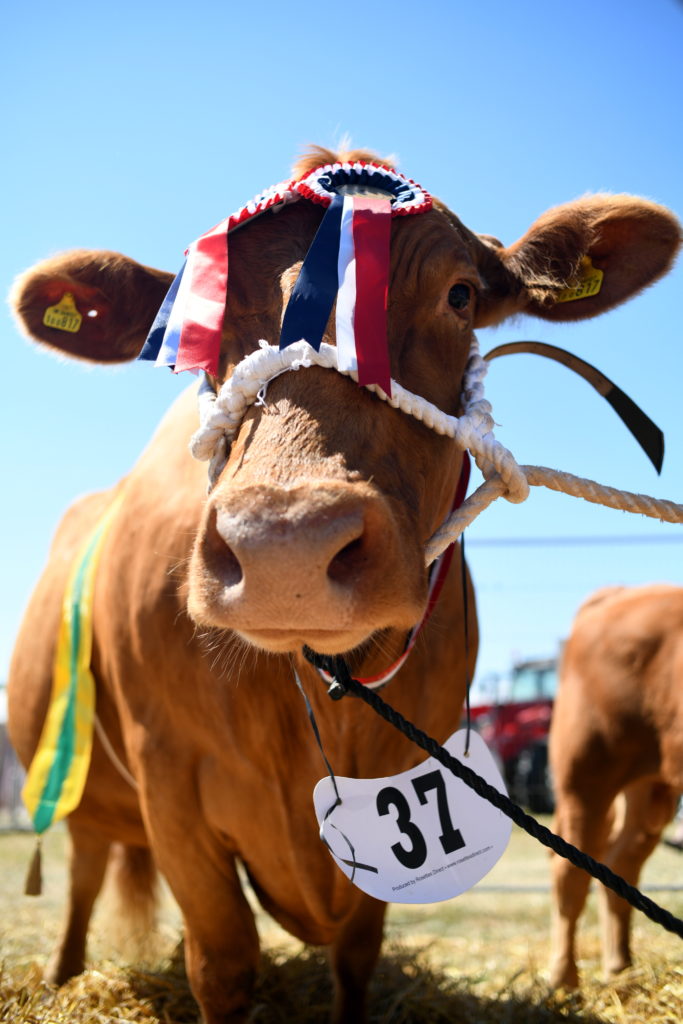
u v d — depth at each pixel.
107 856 4.81
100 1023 3.53
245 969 3.25
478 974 4.78
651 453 3.23
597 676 5.39
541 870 10.07
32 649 4.82
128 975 4.16
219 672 3.15
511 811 2.33
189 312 2.60
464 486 3.14
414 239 2.71
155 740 3.33
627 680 5.31
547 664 17.17
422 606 2.19
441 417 2.55
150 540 3.48
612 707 5.30
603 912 5.09
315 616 1.98
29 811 3.99
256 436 2.29
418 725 3.34
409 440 2.50
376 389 2.42
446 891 2.79
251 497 2.04
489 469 2.62
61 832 13.21
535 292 3.30
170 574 3.33
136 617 3.39
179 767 3.29
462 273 2.78
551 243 3.29
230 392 2.44
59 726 3.97
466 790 2.89
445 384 2.73
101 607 3.82
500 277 3.31
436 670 3.42
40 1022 3.35
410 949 4.89
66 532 5.20
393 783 2.88
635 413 3.22
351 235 2.50
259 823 3.19
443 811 2.87
